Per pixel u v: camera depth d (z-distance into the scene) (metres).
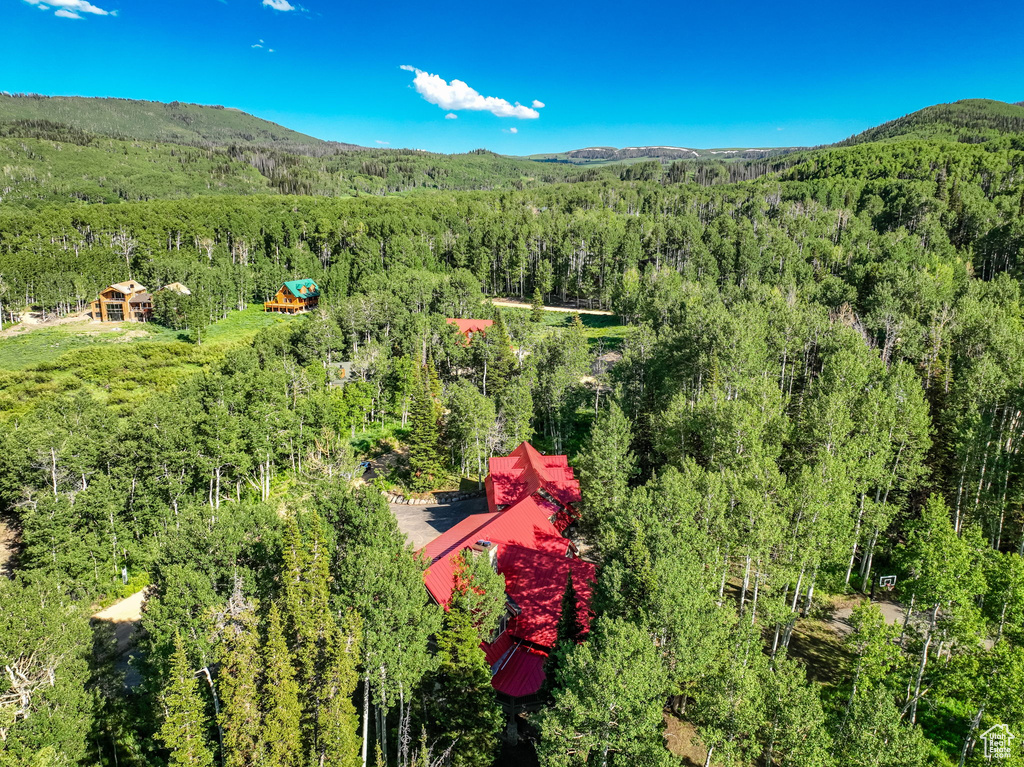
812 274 131.25
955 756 34.59
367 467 87.94
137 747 37.56
